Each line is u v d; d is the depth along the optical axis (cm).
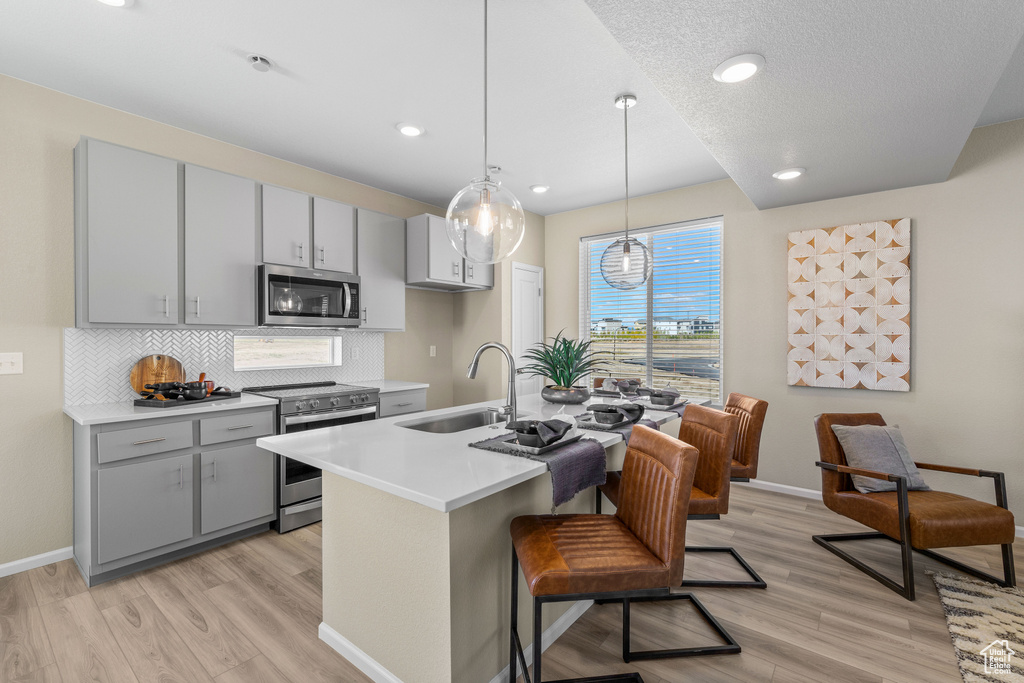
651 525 149
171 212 266
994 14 143
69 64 224
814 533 289
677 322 419
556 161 347
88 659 175
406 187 404
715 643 185
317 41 208
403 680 157
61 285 251
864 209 329
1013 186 282
